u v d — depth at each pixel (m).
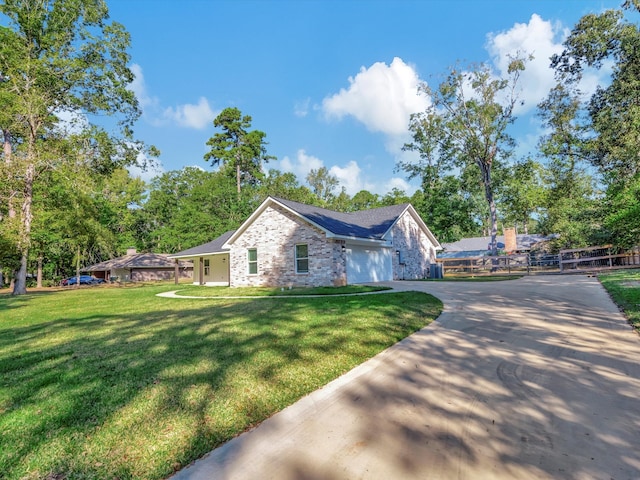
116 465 2.43
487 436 2.69
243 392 3.60
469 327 6.33
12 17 20.34
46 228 28.09
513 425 2.85
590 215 23.59
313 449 2.58
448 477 2.20
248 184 49.84
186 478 2.27
